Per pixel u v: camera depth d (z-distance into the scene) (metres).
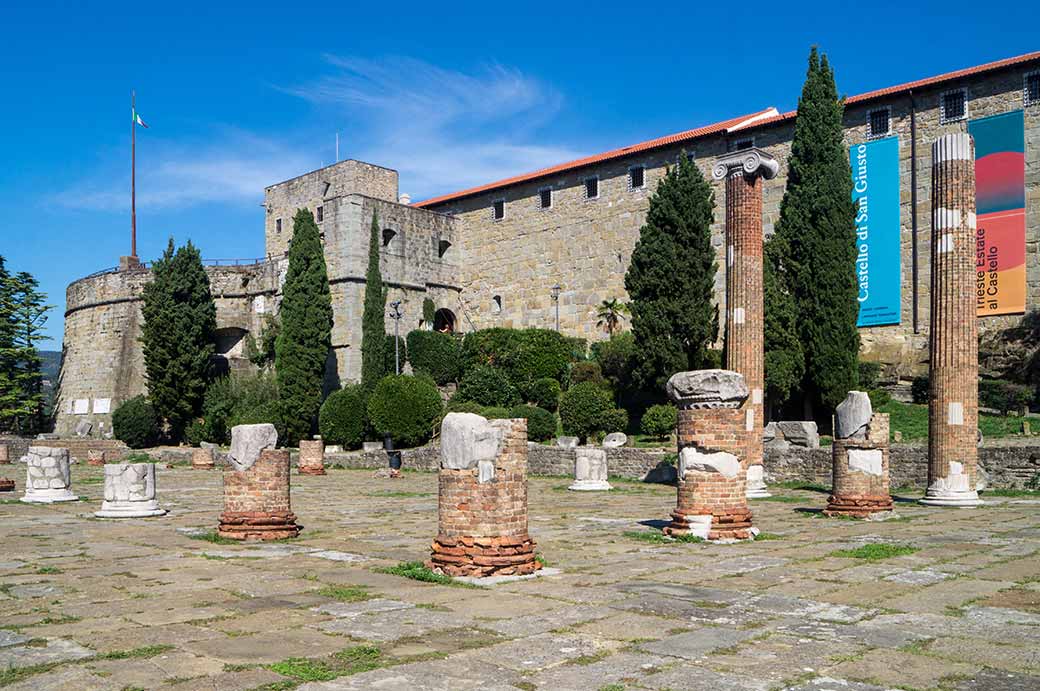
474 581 12.55
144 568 14.10
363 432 51.94
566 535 18.39
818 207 41.25
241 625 9.91
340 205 61.56
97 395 71.19
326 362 61.12
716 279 55.19
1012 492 27.66
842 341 40.44
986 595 11.62
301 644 9.05
